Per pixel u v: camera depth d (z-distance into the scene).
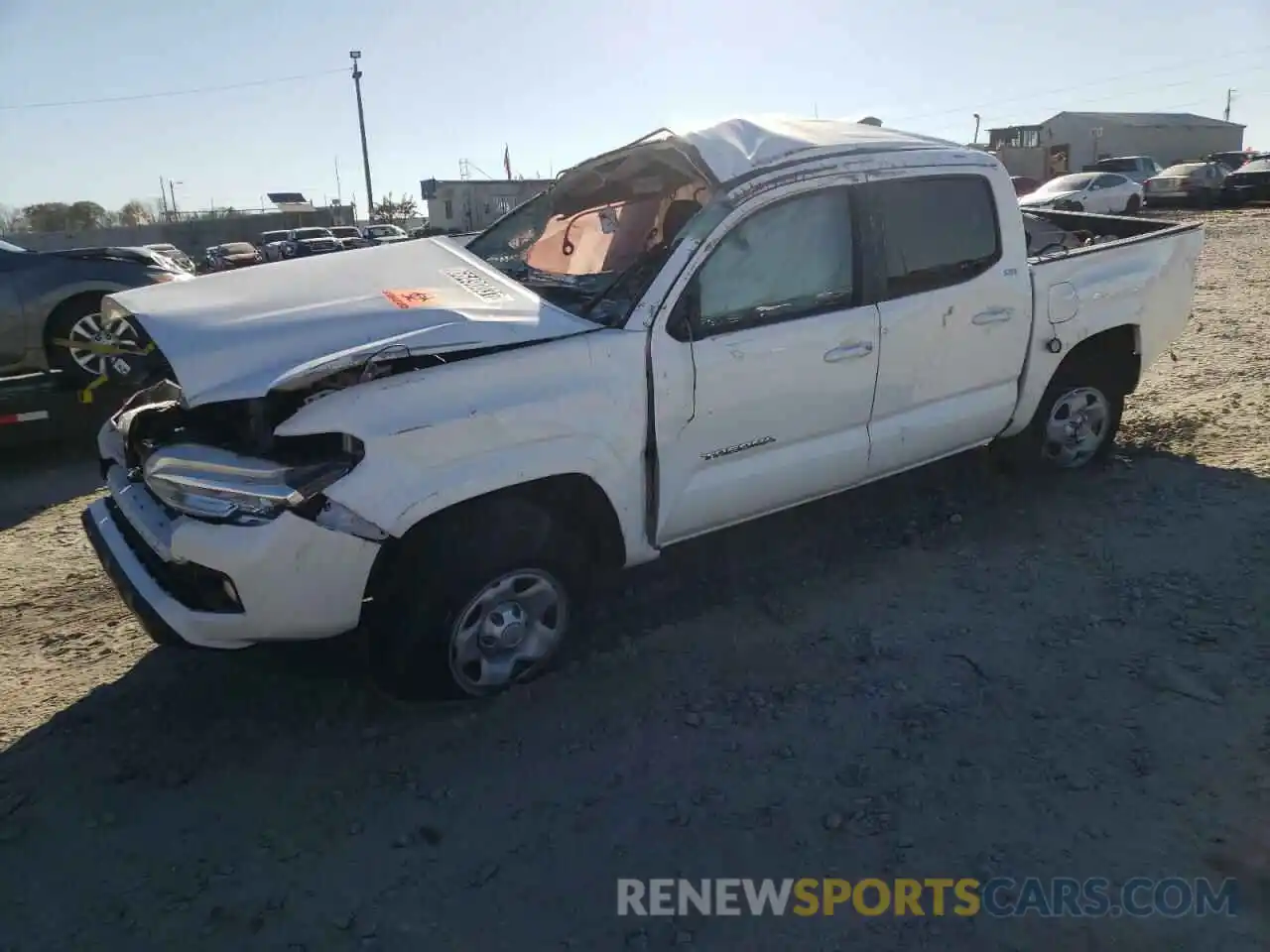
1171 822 2.82
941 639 3.88
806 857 2.77
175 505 3.21
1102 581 4.26
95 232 47.75
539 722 3.43
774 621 4.08
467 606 3.33
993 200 4.54
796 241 3.92
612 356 3.48
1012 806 2.92
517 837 2.89
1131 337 5.27
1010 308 4.61
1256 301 10.81
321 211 54.91
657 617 4.14
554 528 3.50
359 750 3.33
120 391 6.98
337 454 3.11
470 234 5.21
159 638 3.25
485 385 3.25
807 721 3.38
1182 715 3.31
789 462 4.05
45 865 2.86
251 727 3.50
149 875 2.80
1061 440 5.33
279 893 2.71
